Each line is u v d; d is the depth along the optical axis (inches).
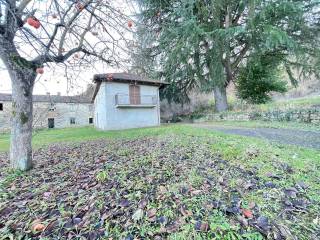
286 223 67.1
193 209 75.5
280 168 113.9
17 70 136.3
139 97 612.4
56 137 438.6
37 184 119.1
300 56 478.0
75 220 73.5
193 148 173.0
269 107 476.7
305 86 711.7
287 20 451.5
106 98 565.0
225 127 358.9
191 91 729.0
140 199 85.2
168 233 63.7
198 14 494.6
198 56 574.2
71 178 124.0
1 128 839.7
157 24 167.9
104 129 576.7
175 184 97.4
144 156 159.9
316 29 472.7
